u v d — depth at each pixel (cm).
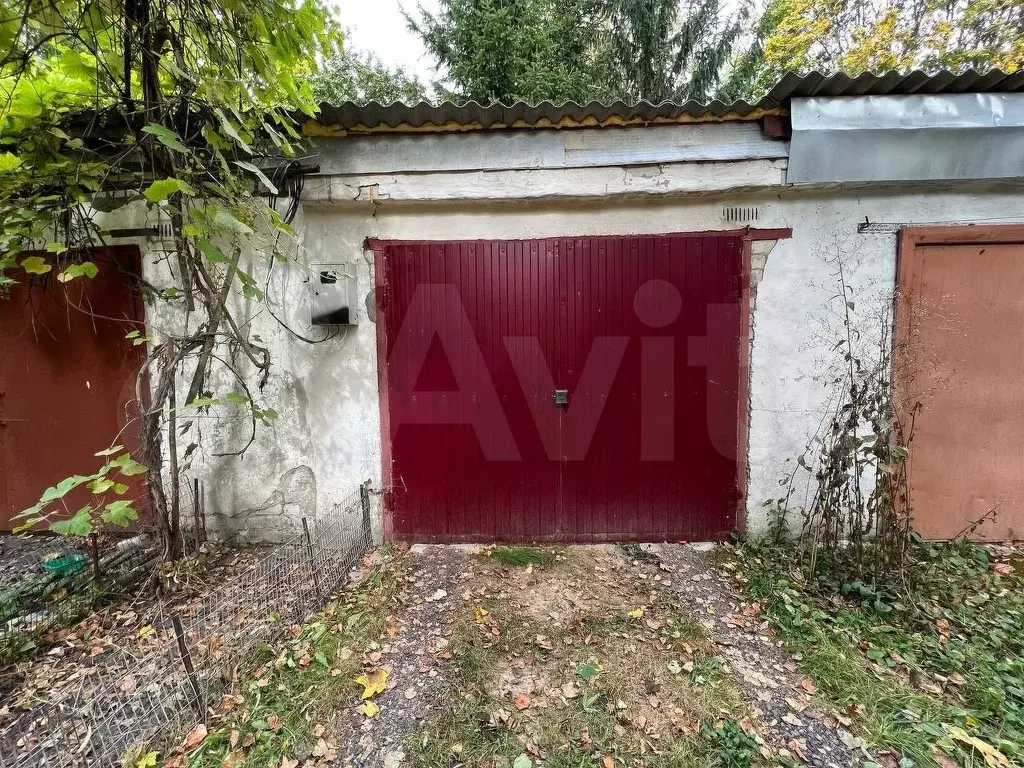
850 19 1048
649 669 223
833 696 206
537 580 301
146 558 308
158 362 343
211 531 350
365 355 337
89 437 360
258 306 336
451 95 1062
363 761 180
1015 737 184
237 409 343
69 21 229
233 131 225
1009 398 329
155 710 187
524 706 204
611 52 1061
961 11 912
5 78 236
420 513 350
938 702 202
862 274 321
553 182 309
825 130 290
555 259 330
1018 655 229
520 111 292
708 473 341
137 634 248
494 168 309
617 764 177
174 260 335
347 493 347
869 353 324
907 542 285
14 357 360
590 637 245
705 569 310
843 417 308
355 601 278
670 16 1062
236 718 195
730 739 184
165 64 225
